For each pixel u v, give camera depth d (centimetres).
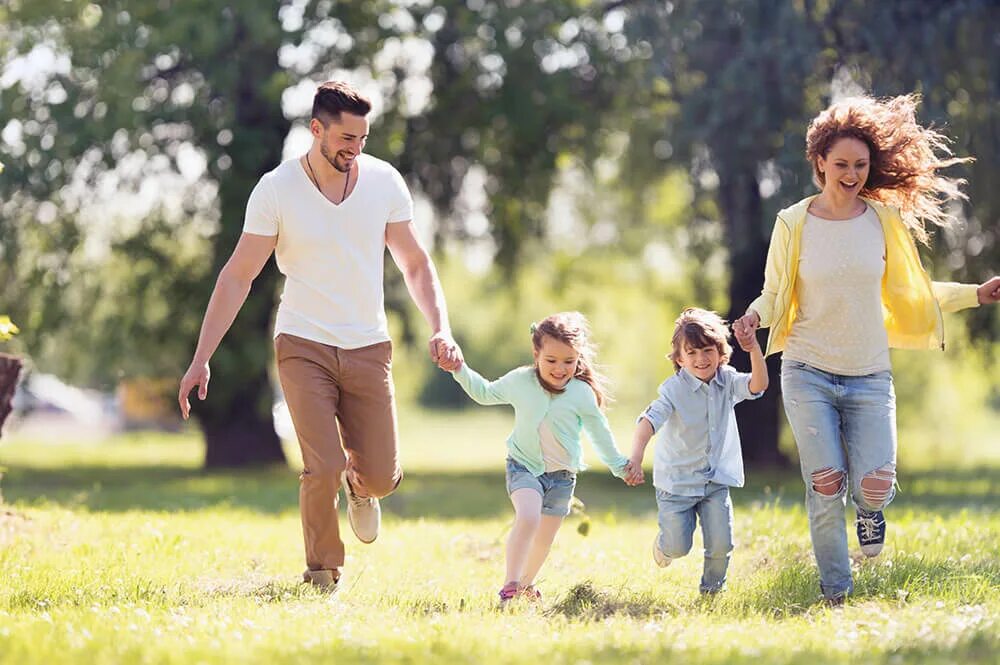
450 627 1223
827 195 1498
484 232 5303
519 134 4934
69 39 4784
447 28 4947
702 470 1570
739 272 4928
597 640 1175
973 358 5494
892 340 1544
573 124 5034
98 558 1833
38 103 4872
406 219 1584
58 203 4972
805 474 1482
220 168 4900
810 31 3928
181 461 6819
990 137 4066
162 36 4628
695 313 1586
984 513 2664
